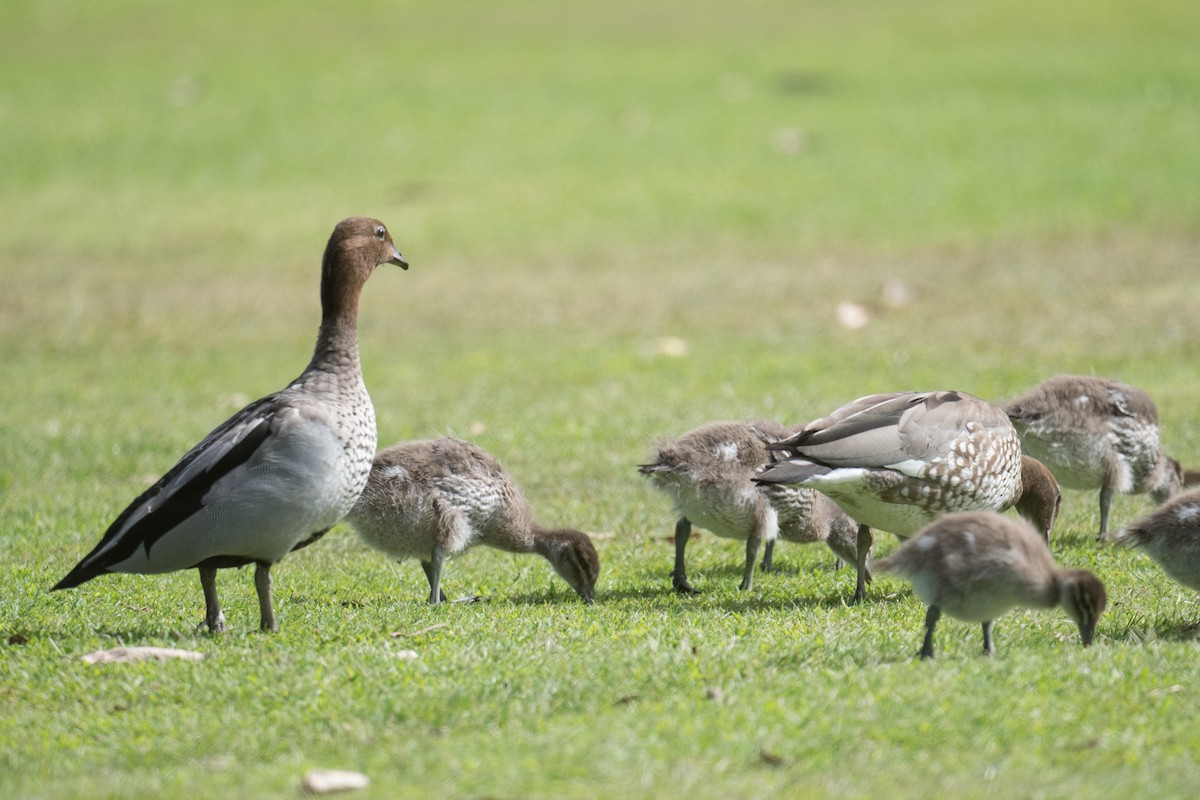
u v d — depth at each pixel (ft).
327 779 20.17
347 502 28.50
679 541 34.35
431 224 93.09
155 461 48.47
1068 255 78.69
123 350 68.80
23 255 88.22
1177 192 89.86
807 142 107.45
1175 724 21.72
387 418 54.34
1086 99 114.11
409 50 140.26
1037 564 25.23
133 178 104.63
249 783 20.62
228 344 69.87
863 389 55.67
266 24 152.25
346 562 37.17
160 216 96.17
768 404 53.36
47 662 26.13
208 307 77.05
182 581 34.63
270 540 27.76
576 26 149.18
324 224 93.81
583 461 46.75
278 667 25.18
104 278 83.25
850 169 100.22
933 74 124.67
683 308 73.46
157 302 78.02
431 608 31.19
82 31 150.71
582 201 96.89
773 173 100.83
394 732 22.21
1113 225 84.48
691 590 33.88
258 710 23.31
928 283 75.15
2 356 67.82
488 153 108.47
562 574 33.86
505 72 131.13
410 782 20.35
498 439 49.70
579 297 76.89
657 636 27.07
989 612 25.36
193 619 30.53
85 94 126.31
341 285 29.50
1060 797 19.45
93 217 96.27
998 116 110.83
